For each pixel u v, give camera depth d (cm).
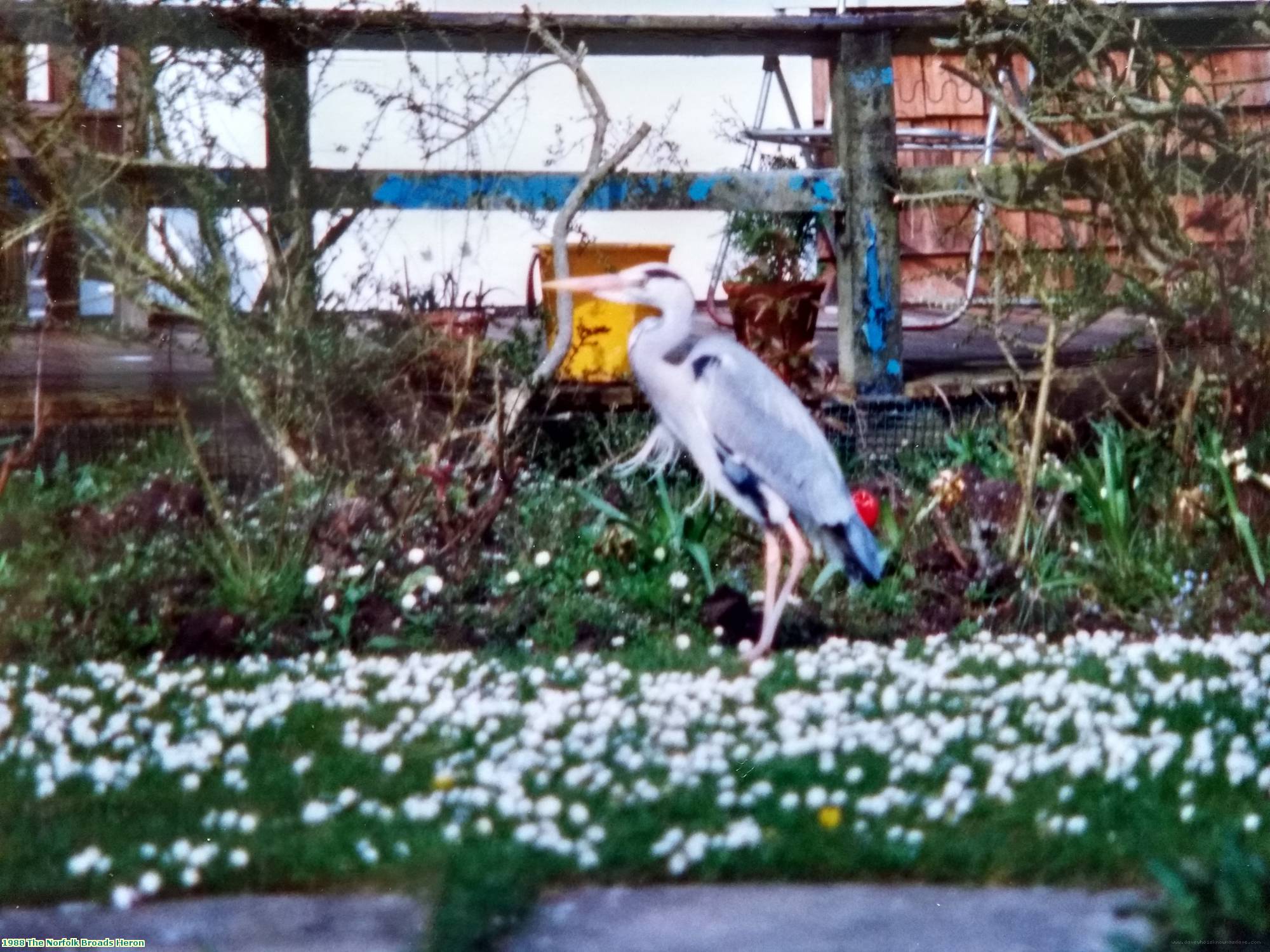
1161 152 809
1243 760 440
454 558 688
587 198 822
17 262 872
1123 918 348
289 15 786
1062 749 462
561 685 567
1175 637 621
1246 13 820
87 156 769
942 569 705
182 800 436
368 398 776
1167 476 755
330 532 693
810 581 720
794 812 413
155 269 774
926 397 845
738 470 633
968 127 1340
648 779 450
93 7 763
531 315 851
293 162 791
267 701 541
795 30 842
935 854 379
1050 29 796
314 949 338
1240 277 787
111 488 752
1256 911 336
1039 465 755
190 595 664
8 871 378
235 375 763
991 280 824
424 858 380
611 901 363
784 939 339
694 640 648
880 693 546
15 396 823
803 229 895
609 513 696
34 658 609
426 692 543
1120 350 796
